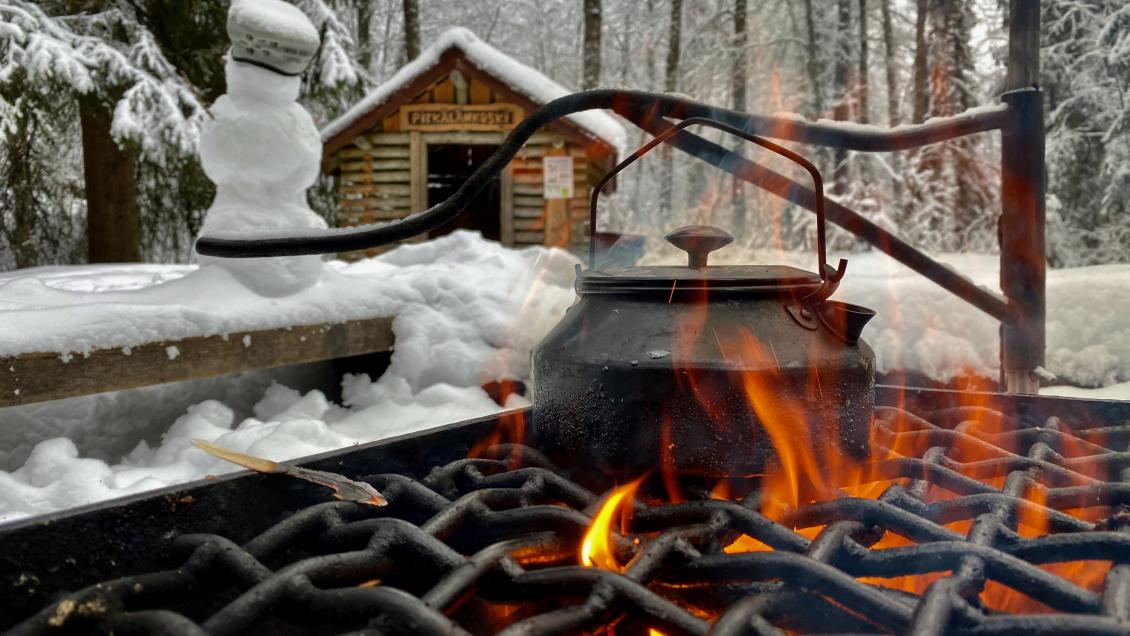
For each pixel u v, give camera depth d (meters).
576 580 0.88
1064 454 1.48
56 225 10.81
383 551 0.98
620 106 1.57
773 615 0.87
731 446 1.14
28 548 0.91
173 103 8.68
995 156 16.47
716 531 1.03
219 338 2.98
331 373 3.93
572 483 1.21
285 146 3.50
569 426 1.25
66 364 2.53
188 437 3.01
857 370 1.21
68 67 7.94
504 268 4.52
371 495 1.13
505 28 26.77
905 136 1.88
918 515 1.14
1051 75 12.95
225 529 1.11
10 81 8.05
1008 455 1.38
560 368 1.26
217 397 3.55
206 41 9.77
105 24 8.98
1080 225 13.32
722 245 1.39
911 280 3.93
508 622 1.09
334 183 10.98
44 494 2.43
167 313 2.83
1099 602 0.86
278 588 0.87
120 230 9.94
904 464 1.29
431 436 1.42
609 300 1.29
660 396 1.15
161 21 9.48
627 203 26.19
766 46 23.38
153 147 8.58
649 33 24.72
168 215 10.53
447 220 1.42
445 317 3.86
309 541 1.08
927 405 1.83
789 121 1.77
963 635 0.81
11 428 2.94
